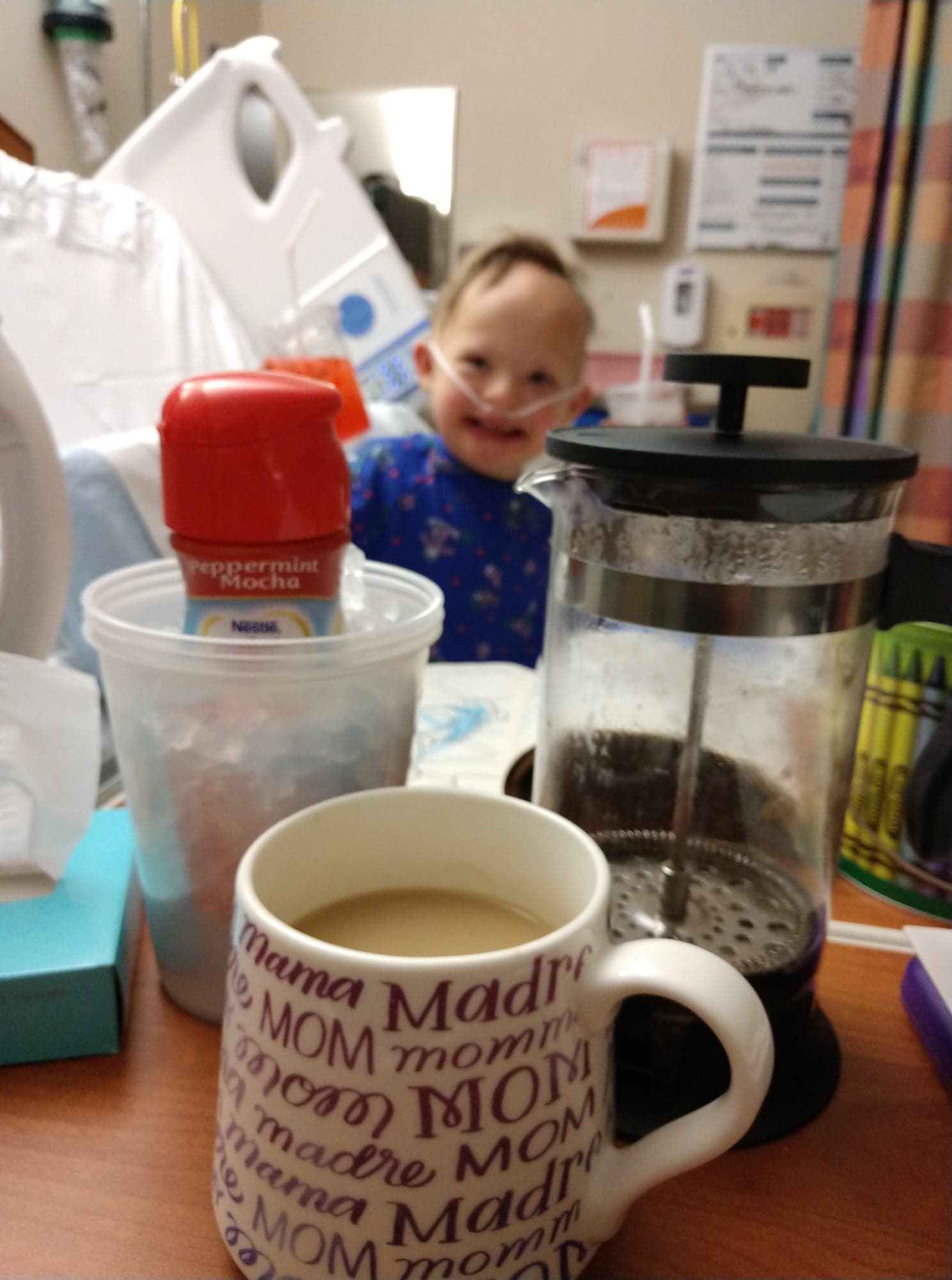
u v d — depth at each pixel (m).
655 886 0.32
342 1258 0.19
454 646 0.99
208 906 0.29
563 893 0.25
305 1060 0.19
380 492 0.98
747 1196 0.25
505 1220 0.19
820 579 0.26
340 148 1.00
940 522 1.23
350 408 0.83
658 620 0.26
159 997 0.32
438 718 0.53
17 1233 0.23
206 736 0.28
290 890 0.24
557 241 1.45
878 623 0.30
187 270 0.90
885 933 0.37
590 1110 0.21
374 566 0.38
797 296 1.42
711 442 0.26
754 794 0.33
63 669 0.37
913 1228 0.25
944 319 1.19
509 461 0.98
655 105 1.39
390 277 1.04
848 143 1.37
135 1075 0.29
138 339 0.83
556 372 0.98
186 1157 0.26
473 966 0.18
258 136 1.03
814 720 0.31
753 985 0.27
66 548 0.38
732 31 1.35
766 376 0.28
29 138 0.92
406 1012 0.18
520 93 1.41
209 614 0.27
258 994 0.20
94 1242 0.23
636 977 0.20
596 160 1.40
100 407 0.77
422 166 1.44
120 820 0.39
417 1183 0.19
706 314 1.46
